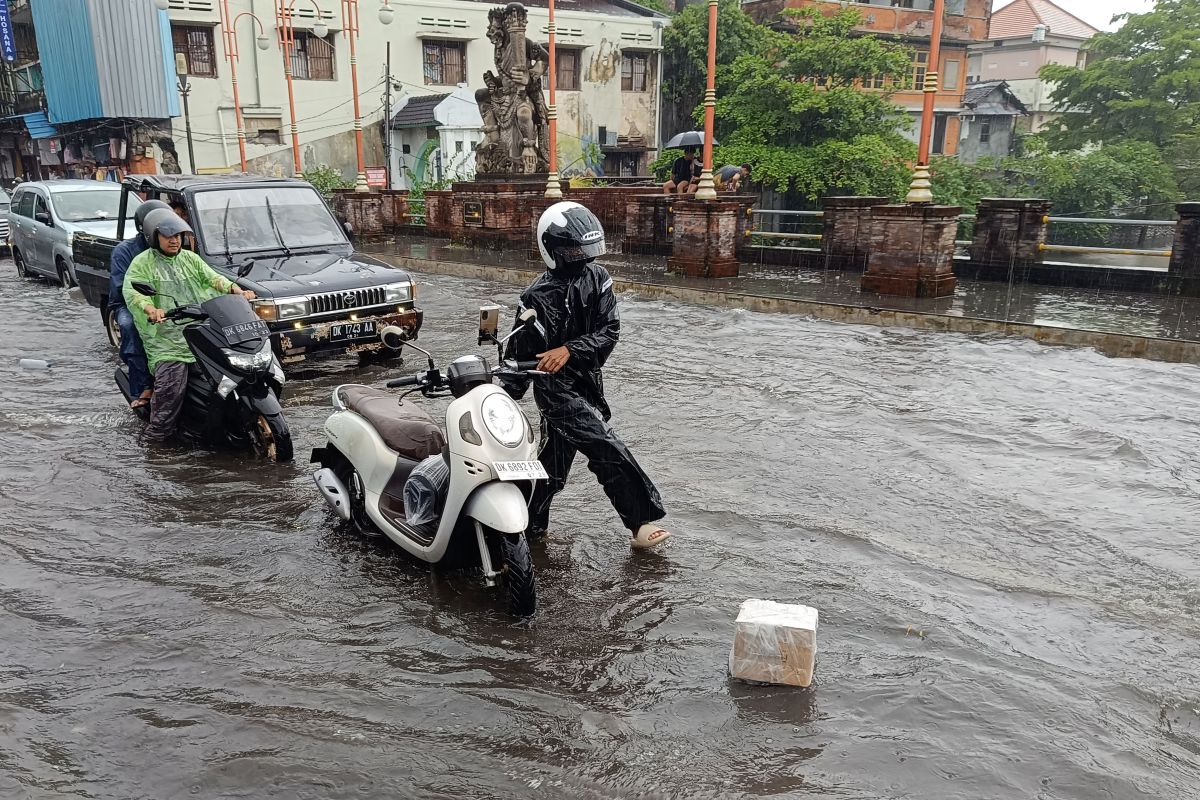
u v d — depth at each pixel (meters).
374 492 4.47
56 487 5.39
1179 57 32.12
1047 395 7.23
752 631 3.21
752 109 31.09
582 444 4.23
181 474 5.66
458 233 20.38
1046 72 34.78
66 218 13.57
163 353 6.12
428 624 3.71
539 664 3.39
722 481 5.40
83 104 30.00
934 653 3.42
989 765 2.75
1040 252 12.95
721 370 8.23
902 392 7.38
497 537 3.95
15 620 3.74
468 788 2.67
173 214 6.09
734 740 2.90
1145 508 4.91
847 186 29.69
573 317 4.17
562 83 36.28
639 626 3.67
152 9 28.91
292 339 7.84
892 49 33.12
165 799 2.62
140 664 3.39
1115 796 2.61
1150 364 8.25
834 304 10.91
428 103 33.38
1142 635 3.56
